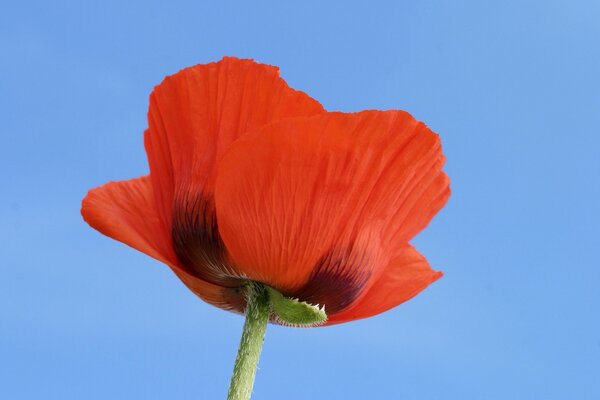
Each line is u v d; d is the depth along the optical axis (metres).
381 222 0.55
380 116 0.52
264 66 0.53
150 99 0.56
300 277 0.54
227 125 0.54
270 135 0.51
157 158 0.56
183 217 0.55
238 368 0.54
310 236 0.53
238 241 0.53
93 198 0.56
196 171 0.55
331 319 0.56
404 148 0.53
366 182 0.53
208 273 0.55
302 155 0.52
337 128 0.52
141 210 0.57
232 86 0.54
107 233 0.54
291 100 0.53
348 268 0.54
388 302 0.58
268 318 0.55
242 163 0.52
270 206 0.53
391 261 0.59
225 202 0.53
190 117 0.55
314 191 0.53
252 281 0.54
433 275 0.59
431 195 0.56
